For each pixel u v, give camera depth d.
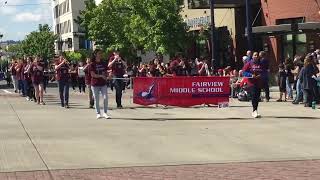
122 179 8.12
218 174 8.42
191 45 38.12
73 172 8.61
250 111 17.70
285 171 8.60
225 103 18.80
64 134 12.59
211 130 13.19
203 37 36.53
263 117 15.91
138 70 31.47
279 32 28.19
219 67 37.34
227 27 36.62
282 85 21.89
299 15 29.36
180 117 16.16
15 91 30.86
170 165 9.16
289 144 11.13
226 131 13.00
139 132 12.91
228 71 26.31
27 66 23.66
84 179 8.11
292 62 22.36
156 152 10.34
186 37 35.31
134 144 11.22
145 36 35.44
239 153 10.21
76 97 26.98
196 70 27.64
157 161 9.49
